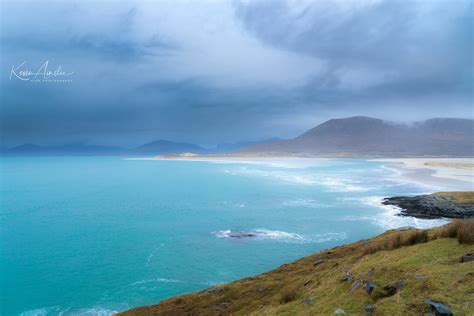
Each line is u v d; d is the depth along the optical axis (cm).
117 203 8531
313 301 1677
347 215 6206
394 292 1398
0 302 3117
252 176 14700
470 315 1080
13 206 8356
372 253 2239
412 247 1922
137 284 3441
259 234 5078
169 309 2495
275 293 2253
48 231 5800
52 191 11081
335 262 2508
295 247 4409
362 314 1300
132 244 4881
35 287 3453
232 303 2319
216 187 11169
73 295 3241
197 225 5853
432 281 1340
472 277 1293
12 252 4625
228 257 4112
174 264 3966
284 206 7288
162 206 7919
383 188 9675
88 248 4747
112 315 2603
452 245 1745
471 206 6031
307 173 15675
